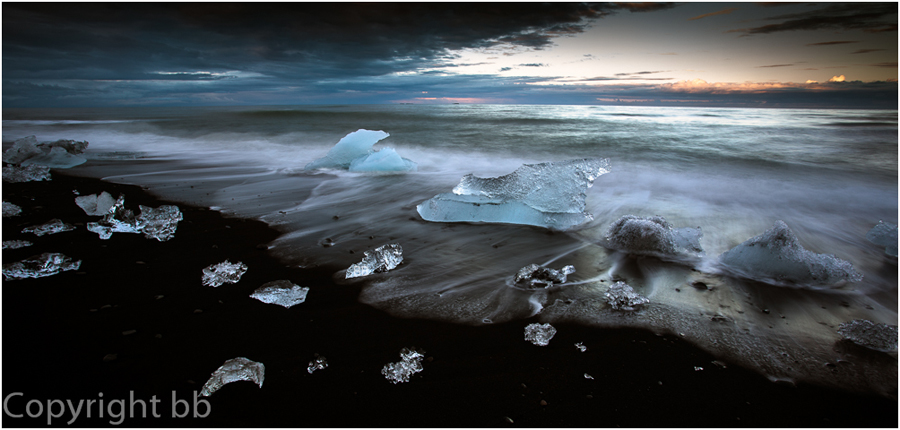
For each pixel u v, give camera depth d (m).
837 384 1.92
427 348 2.19
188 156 9.16
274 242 3.73
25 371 1.94
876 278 3.06
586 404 1.80
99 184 5.98
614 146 10.72
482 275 3.09
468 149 10.59
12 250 3.36
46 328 2.28
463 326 2.40
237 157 9.09
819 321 2.47
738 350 2.18
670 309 2.60
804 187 6.07
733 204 5.11
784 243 3.12
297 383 1.91
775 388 1.90
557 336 2.31
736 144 10.81
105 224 3.77
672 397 1.84
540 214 4.31
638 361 2.09
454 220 4.46
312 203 5.15
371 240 3.83
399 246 3.34
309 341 2.23
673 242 3.54
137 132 13.73
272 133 13.32
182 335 2.26
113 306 2.53
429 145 11.23
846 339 2.25
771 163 8.15
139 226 3.88
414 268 3.20
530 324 2.37
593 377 1.97
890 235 3.74
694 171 7.41
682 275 3.09
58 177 6.41
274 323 2.40
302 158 9.02
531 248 3.66
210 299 2.65
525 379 1.96
